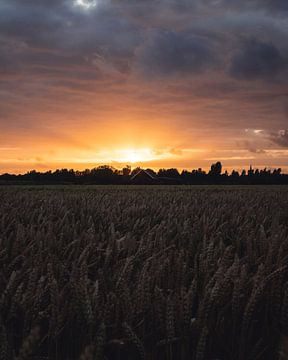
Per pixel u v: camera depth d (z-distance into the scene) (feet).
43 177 263.49
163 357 9.02
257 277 9.14
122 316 8.80
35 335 5.90
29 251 12.82
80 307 8.55
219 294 8.86
